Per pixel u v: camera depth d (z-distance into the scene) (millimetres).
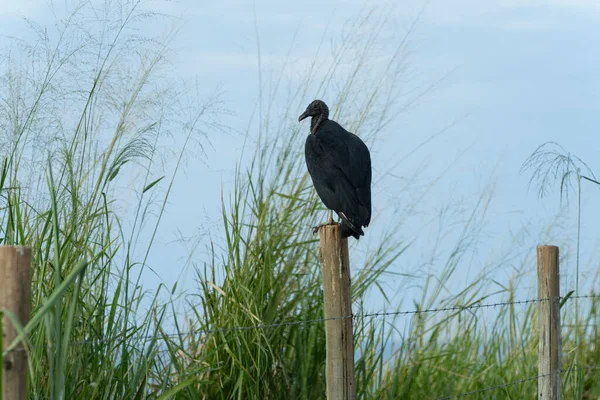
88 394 6777
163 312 7508
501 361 10688
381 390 9156
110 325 7090
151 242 7543
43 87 7906
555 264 8805
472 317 10484
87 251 7551
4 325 4227
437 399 9117
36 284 7004
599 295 10383
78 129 7988
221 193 8766
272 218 9016
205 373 8062
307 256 8969
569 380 10062
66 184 7688
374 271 9273
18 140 7816
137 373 6844
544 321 8789
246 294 8516
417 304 10039
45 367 6629
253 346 8336
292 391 8281
